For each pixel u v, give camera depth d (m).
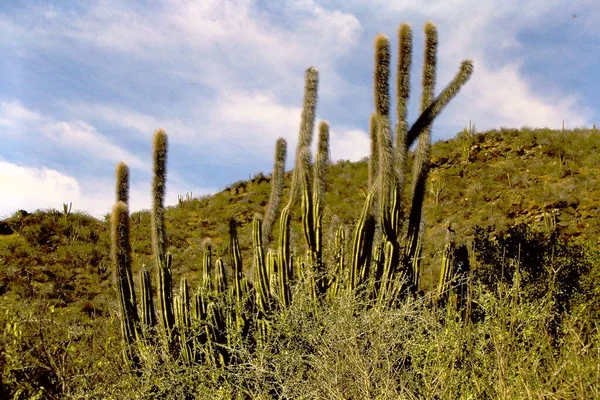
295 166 7.47
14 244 17.55
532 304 5.42
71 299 14.38
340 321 4.88
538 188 18.09
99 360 6.23
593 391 3.76
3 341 5.66
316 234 7.12
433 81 8.00
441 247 11.57
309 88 7.38
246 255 17.02
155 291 14.32
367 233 6.72
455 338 4.74
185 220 20.39
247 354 5.67
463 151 21.95
